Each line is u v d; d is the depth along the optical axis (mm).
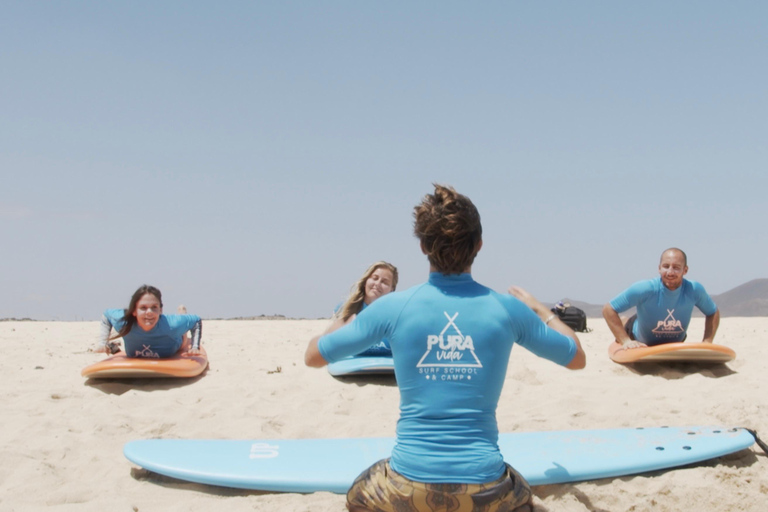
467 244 2730
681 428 4285
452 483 2514
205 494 3543
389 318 2715
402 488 2557
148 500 3447
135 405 5430
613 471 3672
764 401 5355
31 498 3422
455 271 2773
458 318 2672
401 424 2674
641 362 7168
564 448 3965
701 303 7102
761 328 10984
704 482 3645
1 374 6656
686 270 6941
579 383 6328
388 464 2705
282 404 5516
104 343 6828
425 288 2771
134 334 6551
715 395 5641
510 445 4027
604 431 4277
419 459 2551
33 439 4430
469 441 2572
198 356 6859
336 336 2775
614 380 6480
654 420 4895
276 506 3291
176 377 6523
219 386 6223
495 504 2533
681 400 5516
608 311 7309
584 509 3311
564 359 2768
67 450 4199
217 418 5039
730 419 4797
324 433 4703
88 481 3736
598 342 9281
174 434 4648
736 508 3500
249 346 8797
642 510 3451
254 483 3523
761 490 3617
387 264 5664
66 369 6957
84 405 5387
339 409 5312
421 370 2641
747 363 7320
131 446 3977
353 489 2766
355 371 6289
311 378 6566
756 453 4062
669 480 3656
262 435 4684
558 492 3520
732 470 3756
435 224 2695
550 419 4879
